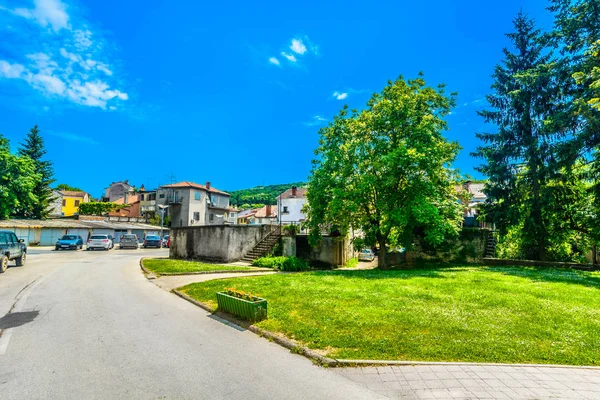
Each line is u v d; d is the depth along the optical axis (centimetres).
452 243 2211
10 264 1784
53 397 396
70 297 984
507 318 712
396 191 1853
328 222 2116
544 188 2028
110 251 3338
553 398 397
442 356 522
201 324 726
